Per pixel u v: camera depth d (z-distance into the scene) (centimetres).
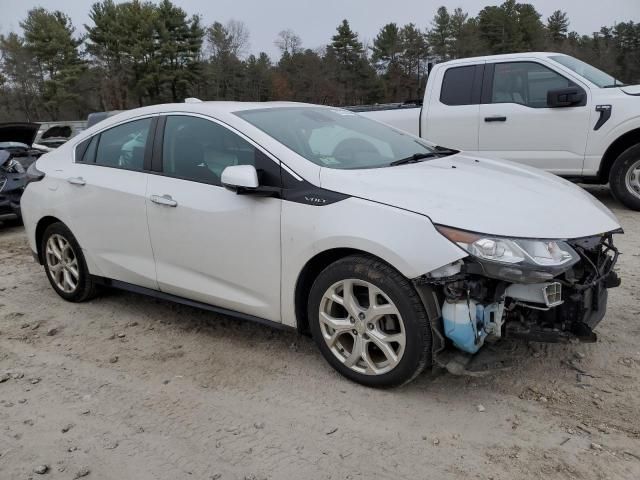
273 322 362
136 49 6162
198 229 377
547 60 711
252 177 330
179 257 395
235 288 373
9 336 433
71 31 6588
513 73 732
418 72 7619
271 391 337
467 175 354
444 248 285
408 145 433
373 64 7725
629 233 616
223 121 378
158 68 6309
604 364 346
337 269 322
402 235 295
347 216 313
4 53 6294
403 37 7594
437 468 265
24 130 1033
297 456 279
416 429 294
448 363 305
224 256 369
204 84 6988
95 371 373
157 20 6328
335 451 281
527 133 721
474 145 760
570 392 320
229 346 399
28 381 363
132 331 433
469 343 293
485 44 7538
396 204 305
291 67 7662
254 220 350
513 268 277
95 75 6425
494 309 296
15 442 299
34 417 322
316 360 371
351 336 340
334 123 422
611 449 271
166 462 279
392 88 7625
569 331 306
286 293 347
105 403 334
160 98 6688
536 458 268
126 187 419
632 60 7731
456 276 287
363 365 330
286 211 336
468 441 283
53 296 518
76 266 480
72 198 458
